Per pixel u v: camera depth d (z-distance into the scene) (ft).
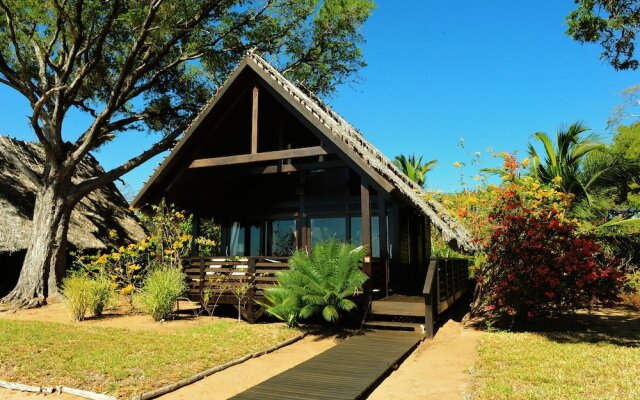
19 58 56.39
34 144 79.20
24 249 59.21
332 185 50.80
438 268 37.35
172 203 49.19
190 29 63.62
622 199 65.51
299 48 79.71
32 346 28.66
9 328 34.88
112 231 55.21
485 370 22.95
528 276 34.19
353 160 37.83
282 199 53.01
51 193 58.85
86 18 60.64
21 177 69.41
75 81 61.82
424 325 35.24
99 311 43.50
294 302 35.50
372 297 39.32
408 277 53.57
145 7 58.85
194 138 46.03
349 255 35.17
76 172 81.10
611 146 66.08
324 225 50.62
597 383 20.15
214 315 43.98
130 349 28.04
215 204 54.90
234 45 74.08
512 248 34.45
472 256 38.73
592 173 65.16
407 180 55.77
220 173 50.72
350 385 20.88
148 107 79.92
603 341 29.60
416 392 20.88
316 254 36.40
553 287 34.01
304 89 65.62
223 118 47.03
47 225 57.62
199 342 30.30
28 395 21.27
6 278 63.26
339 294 34.32
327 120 45.27
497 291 34.78
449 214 39.99
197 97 80.94
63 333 32.96
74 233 66.03
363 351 28.07
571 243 34.45
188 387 22.29
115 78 73.15
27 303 53.26
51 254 57.06
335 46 80.69
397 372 24.72
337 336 33.91
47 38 65.00
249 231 54.70
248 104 49.29
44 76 63.05
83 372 23.52
